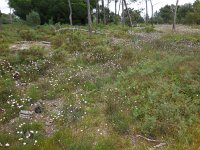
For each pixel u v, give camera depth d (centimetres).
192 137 799
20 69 1330
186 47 1662
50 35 2466
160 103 955
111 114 912
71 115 908
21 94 1081
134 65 1321
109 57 1491
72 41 1959
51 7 5091
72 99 1026
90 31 2616
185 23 5641
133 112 907
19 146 754
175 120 866
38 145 756
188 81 1086
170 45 1733
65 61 1476
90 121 877
